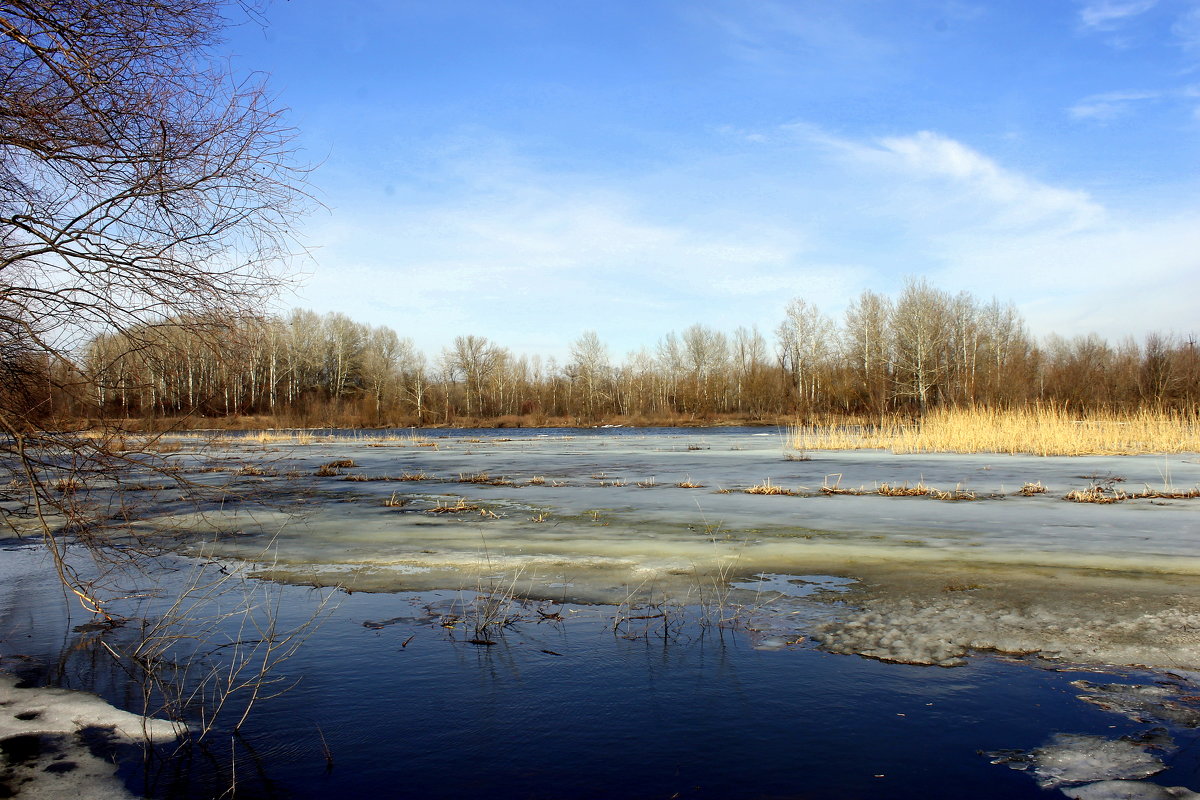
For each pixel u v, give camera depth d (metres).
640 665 5.98
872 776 4.25
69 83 5.24
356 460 27.20
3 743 4.80
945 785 4.14
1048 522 11.92
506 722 5.01
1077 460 22.78
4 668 6.08
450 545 10.77
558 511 13.94
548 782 4.23
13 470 5.62
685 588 8.22
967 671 5.73
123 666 6.13
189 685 5.73
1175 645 6.16
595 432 55.12
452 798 4.09
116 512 6.60
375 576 8.96
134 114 5.45
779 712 5.09
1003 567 8.91
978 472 19.84
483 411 75.81
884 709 5.11
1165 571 8.59
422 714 5.16
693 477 20.08
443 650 6.39
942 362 52.06
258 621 7.23
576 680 5.70
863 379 55.72
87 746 4.75
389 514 13.96
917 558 9.47
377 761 4.52
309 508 14.81
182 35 5.70
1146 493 14.80
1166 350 44.47
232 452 29.38
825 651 6.21
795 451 29.17
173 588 8.54
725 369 77.44
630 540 10.95
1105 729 4.76
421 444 37.06
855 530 11.48
